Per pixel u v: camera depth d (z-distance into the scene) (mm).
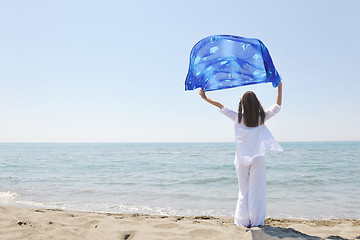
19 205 5809
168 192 7902
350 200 6637
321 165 18047
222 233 2736
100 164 20531
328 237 2707
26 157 32625
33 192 7641
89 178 11430
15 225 3193
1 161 24484
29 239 2693
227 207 5926
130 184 9609
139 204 6168
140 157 32000
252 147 2750
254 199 2828
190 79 3018
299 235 2588
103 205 6008
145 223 3365
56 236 2832
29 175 12508
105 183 9820
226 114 2898
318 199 6785
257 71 2822
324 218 4930
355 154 35094
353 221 4027
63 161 24609
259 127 2752
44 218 3639
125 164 20469
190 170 15461
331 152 41875
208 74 2967
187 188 8727
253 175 2828
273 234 2584
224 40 2869
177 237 2727
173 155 36875
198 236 2754
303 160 23734
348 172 13453
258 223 2846
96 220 3514
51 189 8258
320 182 9969
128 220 3541
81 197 6961
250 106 2732
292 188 8672
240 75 2883
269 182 10008
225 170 15391
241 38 2809
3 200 6410
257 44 2756
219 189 8531
